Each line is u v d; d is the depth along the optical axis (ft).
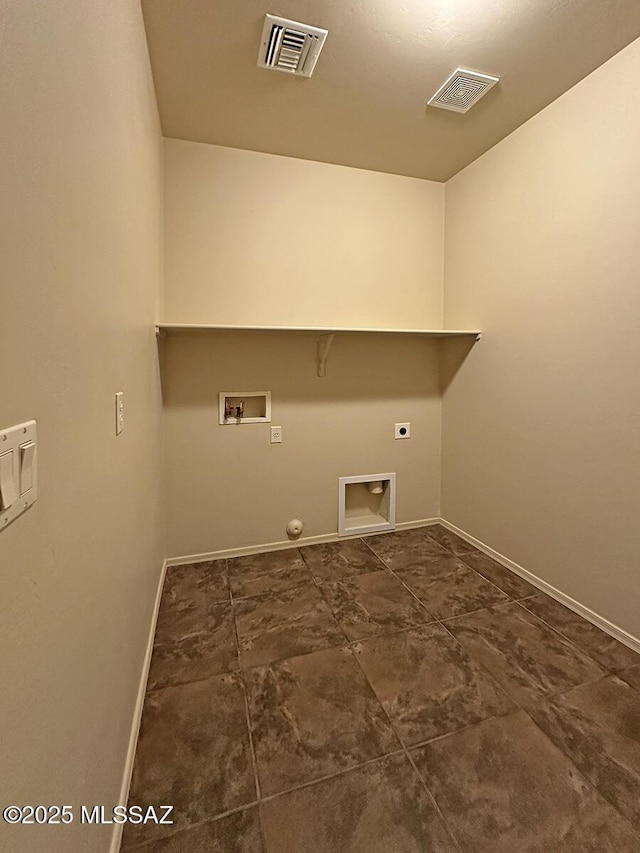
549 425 6.77
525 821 3.38
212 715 4.43
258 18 4.83
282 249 8.16
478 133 7.28
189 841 3.24
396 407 9.44
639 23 4.91
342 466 9.09
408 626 6.01
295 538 8.83
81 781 2.35
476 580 7.35
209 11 4.73
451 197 9.03
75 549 2.28
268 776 3.75
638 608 5.45
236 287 7.92
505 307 7.60
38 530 1.77
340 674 5.04
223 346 7.97
